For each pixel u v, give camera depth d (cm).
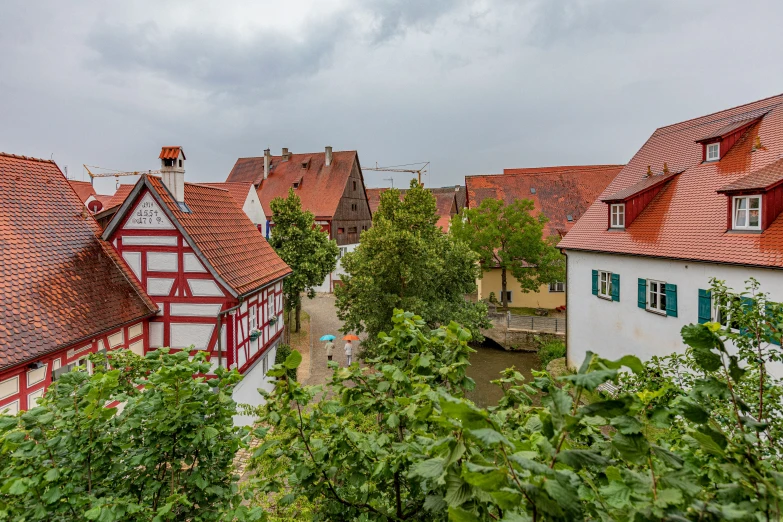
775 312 544
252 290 1645
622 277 1858
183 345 1545
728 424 470
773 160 1549
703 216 1631
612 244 1914
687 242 1588
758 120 1762
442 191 7556
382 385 483
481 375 2466
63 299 1258
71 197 1595
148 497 486
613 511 246
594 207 2238
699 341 298
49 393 471
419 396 399
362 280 2055
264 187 4994
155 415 478
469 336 482
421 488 396
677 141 2109
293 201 2959
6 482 393
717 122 1964
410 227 2300
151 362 544
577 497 216
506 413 443
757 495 240
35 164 1559
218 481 501
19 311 1127
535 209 3588
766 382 535
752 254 1339
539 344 2756
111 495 446
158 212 1530
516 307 3447
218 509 479
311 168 4931
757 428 276
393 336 514
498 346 2897
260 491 471
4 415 453
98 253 1498
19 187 1443
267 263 2002
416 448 384
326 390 507
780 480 233
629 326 1822
